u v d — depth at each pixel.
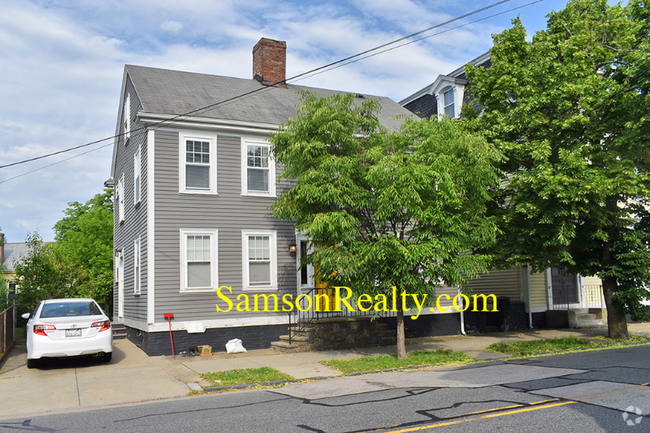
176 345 13.92
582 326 19.34
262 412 7.36
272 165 15.85
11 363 12.62
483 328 18.75
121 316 20.02
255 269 15.28
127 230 18.53
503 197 15.37
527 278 19.61
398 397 8.04
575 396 7.56
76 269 25.86
